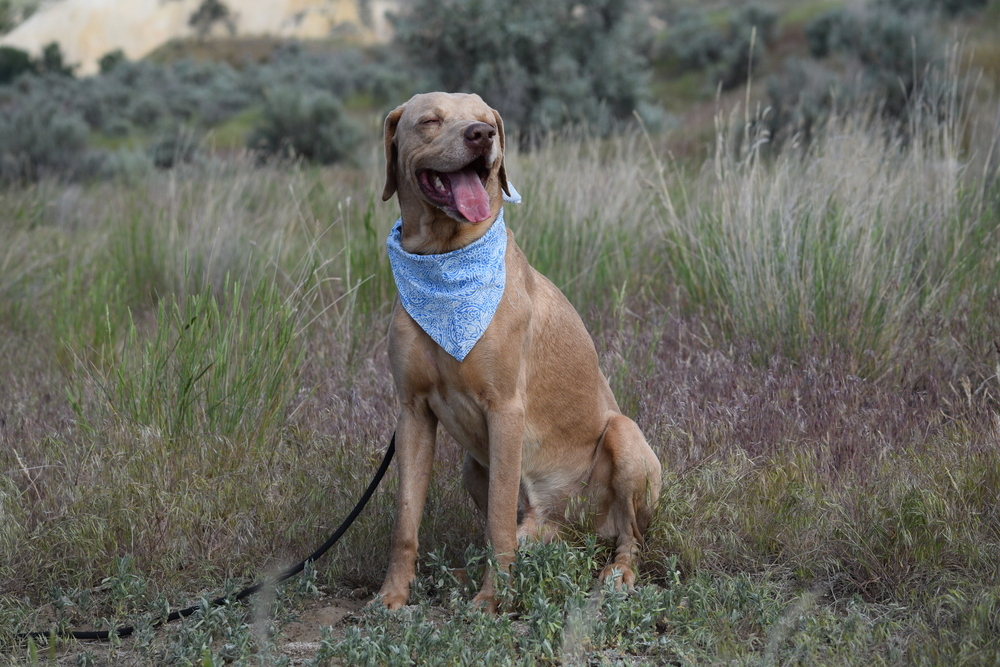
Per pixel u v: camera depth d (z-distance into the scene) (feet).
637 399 12.91
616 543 10.21
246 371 12.81
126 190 35.81
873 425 11.73
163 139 54.29
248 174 26.81
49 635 8.20
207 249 19.89
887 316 14.69
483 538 10.43
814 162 17.90
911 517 9.25
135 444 11.46
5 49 191.21
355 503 10.71
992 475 9.95
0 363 15.99
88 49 262.67
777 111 37.11
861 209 16.24
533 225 18.89
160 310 13.39
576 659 7.53
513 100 50.65
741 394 12.51
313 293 17.06
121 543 9.88
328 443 11.84
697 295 17.12
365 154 49.01
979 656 7.19
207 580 9.43
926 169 18.26
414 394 9.34
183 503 10.30
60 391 13.99
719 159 18.29
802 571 9.11
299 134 50.83
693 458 11.05
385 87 89.40
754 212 16.60
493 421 9.06
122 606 8.75
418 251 9.34
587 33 55.21
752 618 8.22
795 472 10.55
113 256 20.95
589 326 16.12
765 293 15.37
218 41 218.79
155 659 7.89
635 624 8.20
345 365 15.05
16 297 19.49
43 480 11.02
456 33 53.26
